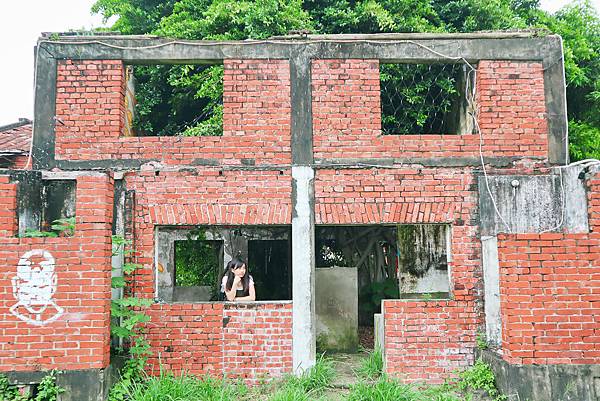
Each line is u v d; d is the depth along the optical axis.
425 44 7.91
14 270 6.19
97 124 7.67
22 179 6.92
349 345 10.05
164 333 7.39
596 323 6.17
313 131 7.78
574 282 6.22
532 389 6.08
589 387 6.09
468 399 6.56
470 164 7.75
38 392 6.16
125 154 7.66
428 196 7.71
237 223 7.62
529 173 7.78
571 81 12.69
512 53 7.90
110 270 6.50
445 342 7.49
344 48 7.88
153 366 7.34
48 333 6.14
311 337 7.44
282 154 7.74
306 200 7.64
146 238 7.56
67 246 6.25
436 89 10.65
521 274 6.25
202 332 7.42
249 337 7.44
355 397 6.46
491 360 6.89
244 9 11.03
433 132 11.12
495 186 7.64
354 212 7.67
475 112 8.12
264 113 7.79
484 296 7.53
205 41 7.79
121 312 6.72
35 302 6.17
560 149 7.82
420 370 7.43
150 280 7.48
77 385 6.09
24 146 10.66
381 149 7.76
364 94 7.85
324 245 13.91
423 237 10.17
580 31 14.19
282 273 14.00
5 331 6.12
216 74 10.90
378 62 7.92
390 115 11.12
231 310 7.47
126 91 8.43
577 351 6.14
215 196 7.64
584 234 6.28
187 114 13.08
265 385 7.30
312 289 7.53
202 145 7.71
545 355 6.14
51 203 7.33
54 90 7.69
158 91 12.30
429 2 12.31
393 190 7.71
